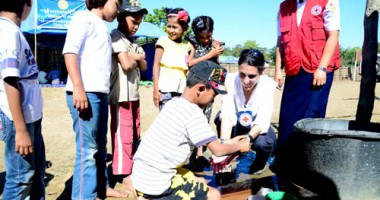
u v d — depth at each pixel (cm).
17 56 239
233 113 384
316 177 313
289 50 377
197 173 409
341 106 1006
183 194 264
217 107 1023
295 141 360
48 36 1497
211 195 269
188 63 432
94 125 308
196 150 458
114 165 381
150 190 260
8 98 237
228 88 380
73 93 290
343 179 298
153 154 260
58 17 1370
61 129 663
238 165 423
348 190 299
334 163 299
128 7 358
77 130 308
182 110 260
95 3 313
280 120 400
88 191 311
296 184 346
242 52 344
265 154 389
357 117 387
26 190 265
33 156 264
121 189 378
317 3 353
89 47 300
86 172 310
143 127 684
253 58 330
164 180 261
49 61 1692
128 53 361
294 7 372
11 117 249
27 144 248
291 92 384
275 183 355
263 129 366
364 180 296
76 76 289
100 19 312
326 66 352
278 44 424
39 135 281
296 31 369
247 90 357
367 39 374
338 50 371
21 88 252
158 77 425
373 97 377
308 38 361
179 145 261
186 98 270
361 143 290
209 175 402
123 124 374
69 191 372
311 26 358
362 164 293
